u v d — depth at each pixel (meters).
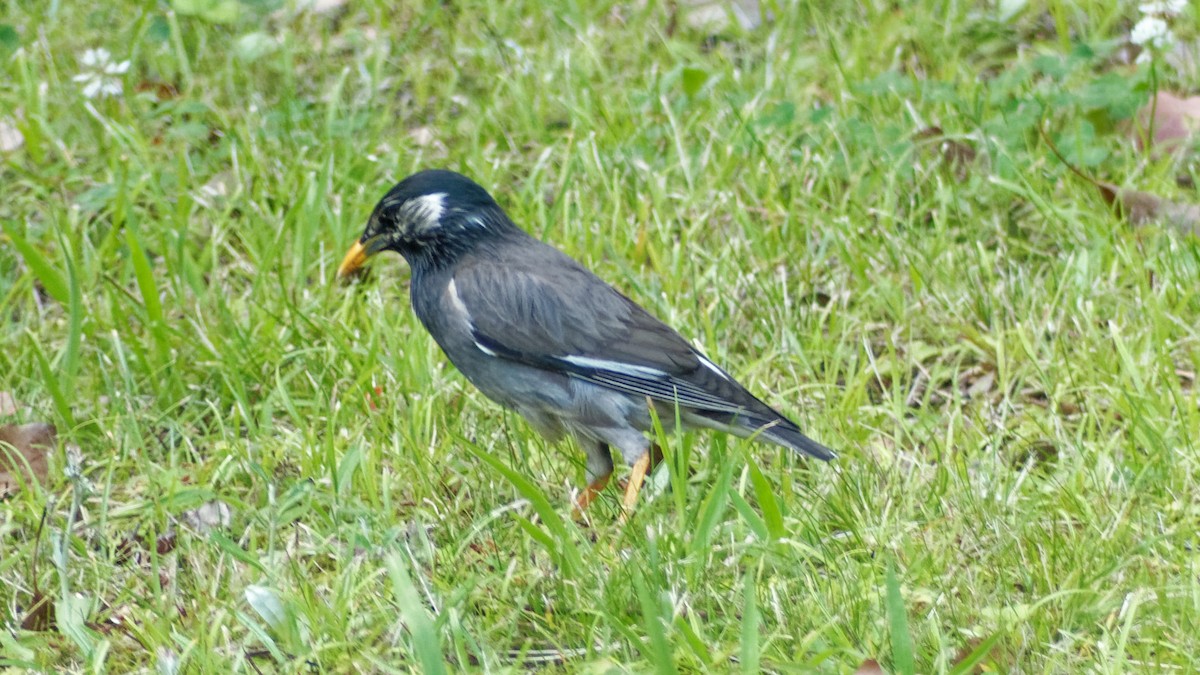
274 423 10.07
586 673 7.05
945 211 11.36
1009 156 11.65
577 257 11.33
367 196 12.12
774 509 7.95
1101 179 11.95
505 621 7.75
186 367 10.56
